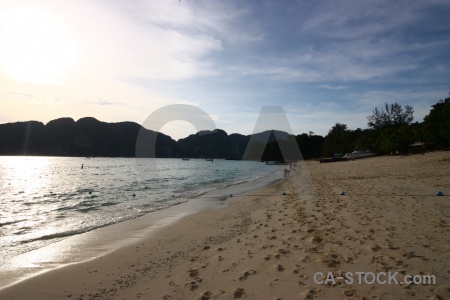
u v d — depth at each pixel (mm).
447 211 8672
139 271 5465
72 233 8898
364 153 55125
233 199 14766
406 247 5660
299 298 4023
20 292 4688
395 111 67750
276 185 20531
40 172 50719
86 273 5441
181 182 27562
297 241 6508
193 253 6344
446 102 27297
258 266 5250
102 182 30609
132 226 9570
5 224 10797
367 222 7746
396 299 3861
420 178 17438
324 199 12117
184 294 4391
